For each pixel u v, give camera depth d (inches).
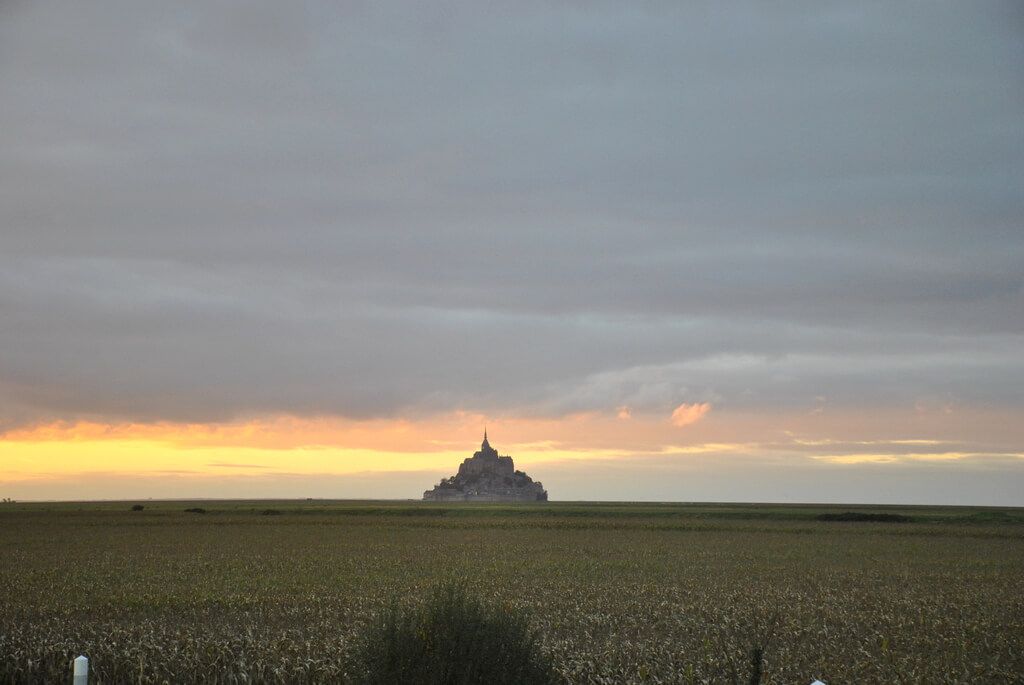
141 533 4170.8
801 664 1098.1
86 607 1565.0
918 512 7121.1
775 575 2250.2
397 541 3617.1
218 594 1759.4
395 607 725.3
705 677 1010.1
